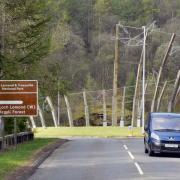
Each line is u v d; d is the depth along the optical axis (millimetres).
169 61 136000
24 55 47750
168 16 150125
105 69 157250
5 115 40750
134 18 151750
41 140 61719
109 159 35969
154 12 149750
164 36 143500
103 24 160625
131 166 31109
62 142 59906
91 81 149750
